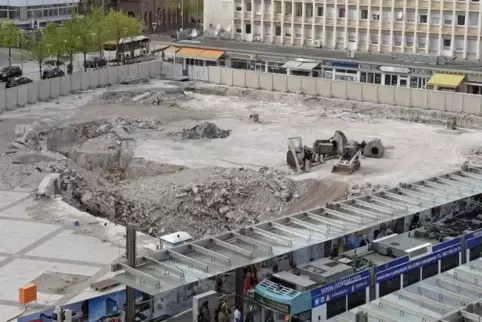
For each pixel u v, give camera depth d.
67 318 54.25
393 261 54.41
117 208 92.06
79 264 69.00
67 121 119.75
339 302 51.41
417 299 47.84
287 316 49.06
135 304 50.53
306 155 100.56
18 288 64.12
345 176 97.31
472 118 126.19
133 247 49.84
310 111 135.25
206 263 51.22
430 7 154.38
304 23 168.25
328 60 154.50
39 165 97.00
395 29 158.75
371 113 133.75
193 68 156.12
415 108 132.62
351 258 55.41
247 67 165.12
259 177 96.00
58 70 152.00
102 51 169.62
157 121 123.19
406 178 95.94
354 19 162.88
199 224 89.56
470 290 49.34
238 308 50.94
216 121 125.69
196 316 49.53
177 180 96.25
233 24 177.88
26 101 131.88
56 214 81.56
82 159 106.50
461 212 66.19
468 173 73.50
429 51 156.62
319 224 59.16
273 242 55.03
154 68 158.50
